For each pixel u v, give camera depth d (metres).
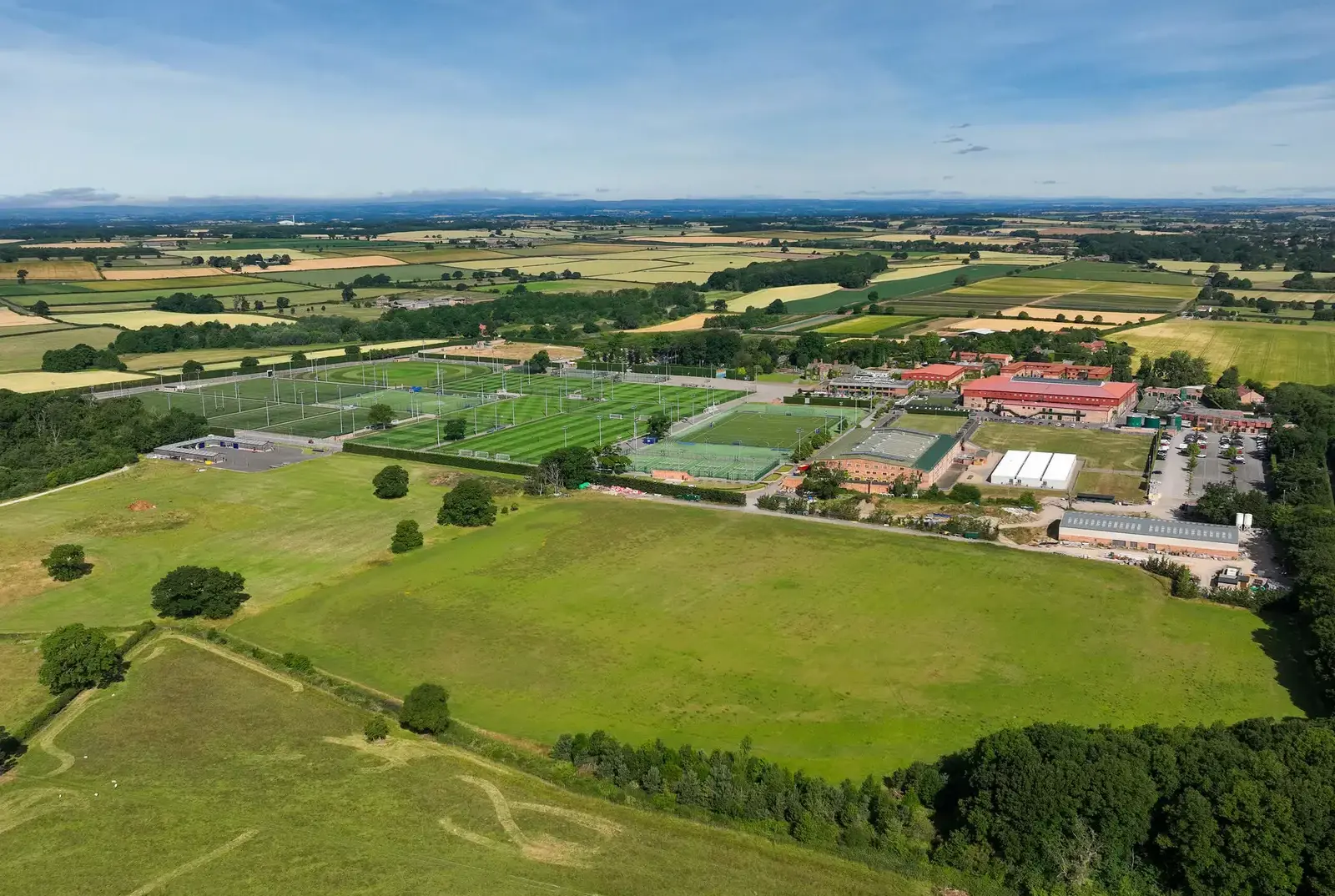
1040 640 113.44
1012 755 77.06
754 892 72.25
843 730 94.69
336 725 97.00
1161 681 103.50
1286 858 67.62
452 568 138.50
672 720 97.06
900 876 74.00
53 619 123.31
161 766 89.94
